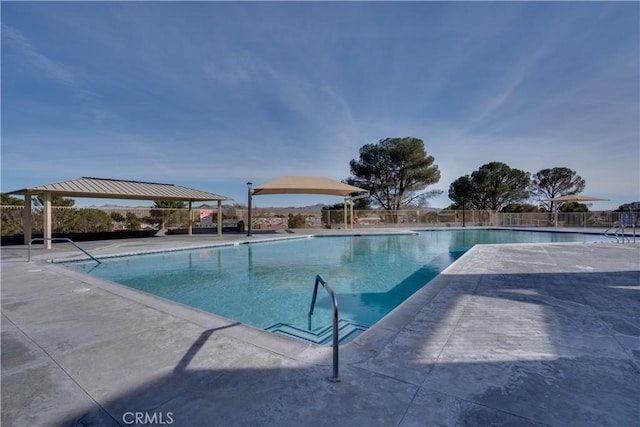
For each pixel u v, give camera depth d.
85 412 1.79
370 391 1.94
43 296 4.46
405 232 18.41
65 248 10.77
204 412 1.76
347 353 2.49
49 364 2.39
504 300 4.03
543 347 2.59
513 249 9.58
